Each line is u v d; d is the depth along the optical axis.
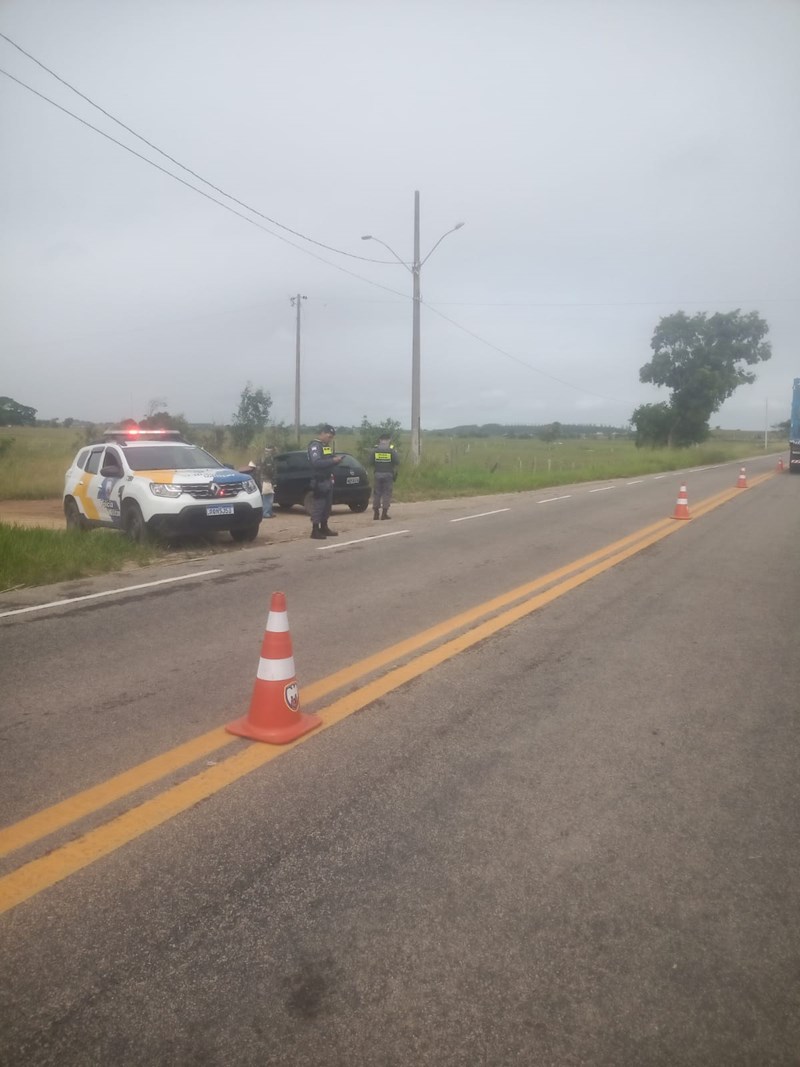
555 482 31.30
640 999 2.61
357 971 2.71
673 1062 2.36
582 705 5.39
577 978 2.70
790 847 3.59
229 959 2.76
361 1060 2.35
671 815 3.86
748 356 64.19
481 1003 2.58
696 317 64.56
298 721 4.87
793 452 37.41
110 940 2.85
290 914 3.02
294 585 9.49
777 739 4.86
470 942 2.88
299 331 45.81
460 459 45.16
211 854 3.43
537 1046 2.41
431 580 9.82
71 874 3.26
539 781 4.21
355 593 9.02
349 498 18.72
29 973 2.68
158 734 4.78
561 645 6.88
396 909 3.06
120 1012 2.51
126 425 15.29
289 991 2.62
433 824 3.72
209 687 5.68
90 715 5.10
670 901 3.15
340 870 3.32
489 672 6.08
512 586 9.44
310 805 3.89
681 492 17.27
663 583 9.77
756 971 2.75
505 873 3.32
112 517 12.87
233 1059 2.34
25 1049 2.36
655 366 65.81
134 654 6.52
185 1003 2.55
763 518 17.69
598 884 3.26
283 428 38.19
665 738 4.84
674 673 6.14
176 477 12.25
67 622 7.63
